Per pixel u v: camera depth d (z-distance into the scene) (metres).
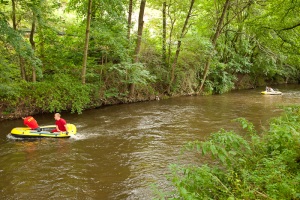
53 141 10.09
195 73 22.45
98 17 16.05
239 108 16.58
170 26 21.09
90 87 15.25
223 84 23.84
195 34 20.56
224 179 4.25
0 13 10.89
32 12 12.23
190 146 4.35
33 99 13.43
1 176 7.15
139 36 17.25
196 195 3.59
